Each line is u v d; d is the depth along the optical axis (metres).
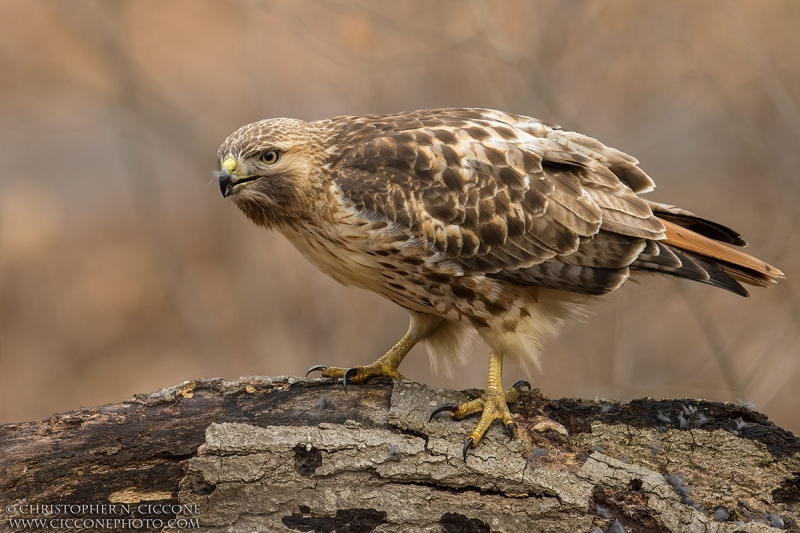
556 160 7.44
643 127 15.36
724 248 7.55
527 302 7.52
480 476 6.54
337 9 14.12
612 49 15.20
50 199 20.20
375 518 6.51
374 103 15.34
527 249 7.33
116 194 20.44
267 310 16.33
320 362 15.48
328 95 16.30
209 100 17.70
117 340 17.77
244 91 17.16
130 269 18.81
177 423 6.72
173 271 17.41
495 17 15.05
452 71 15.16
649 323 14.27
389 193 7.25
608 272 7.44
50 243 19.38
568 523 6.41
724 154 15.20
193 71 18.47
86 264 18.98
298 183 7.50
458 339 8.12
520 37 15.08
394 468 6.55
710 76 13.88
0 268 18.86
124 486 6.59
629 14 15.27
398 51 15.41
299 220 7.70
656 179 15.20
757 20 15.34
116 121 19.70
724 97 13.98
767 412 13.34
